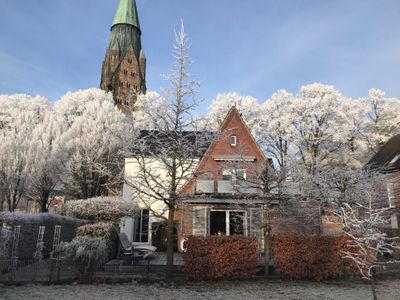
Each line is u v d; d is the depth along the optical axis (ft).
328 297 30.60
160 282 35.53
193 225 66.28
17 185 87.61
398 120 118.01
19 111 134.72
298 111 117.50
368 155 119.34
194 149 39.50
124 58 271.69
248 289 33.47
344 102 116.88
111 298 28.43
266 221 43.04
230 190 69.15
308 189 53.62
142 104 42.09
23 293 29.30
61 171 96.73
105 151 101.24
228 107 123.85
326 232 60.08
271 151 115.65
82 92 155.12
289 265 38.37
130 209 69.92
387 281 38.96
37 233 50.34
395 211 76.43
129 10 282.97
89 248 34.86
